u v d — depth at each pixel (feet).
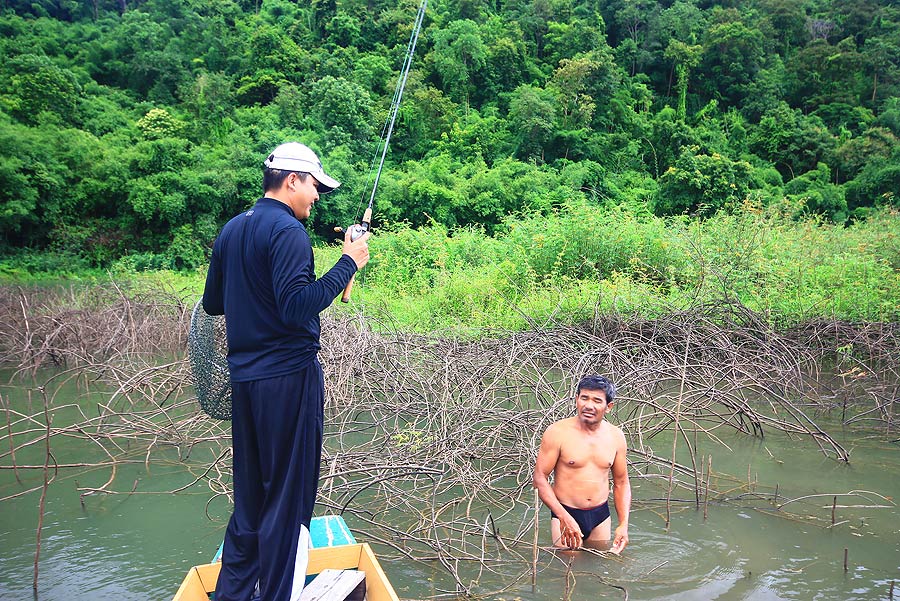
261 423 7.77
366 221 8.66
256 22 174.29
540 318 33.35
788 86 158.81
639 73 165.99
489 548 13.05
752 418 20.11
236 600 7.84
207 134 122.21
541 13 174.19
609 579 11.57
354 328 26.23
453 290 41.91
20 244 99.60
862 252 43.42
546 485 12.71
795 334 30.48
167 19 166.30
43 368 29.76
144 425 19.90
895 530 13.62
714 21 171.94
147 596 11.10
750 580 11.53
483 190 106.42
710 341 26.37
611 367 21.63
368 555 9.01
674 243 44.34
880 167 110.93
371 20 169.48
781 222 54.80
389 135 9.48
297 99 130.41
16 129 102.63
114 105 133.18
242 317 7.75
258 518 7.98
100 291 44.29
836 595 11.03
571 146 132.36
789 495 15.57
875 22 170.09
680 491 15.89
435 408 19.62
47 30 159.84
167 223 103.35
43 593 11.15
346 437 19.90
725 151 132.16
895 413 22.56
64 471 17.37
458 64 148.36
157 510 14.83
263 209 7.90
